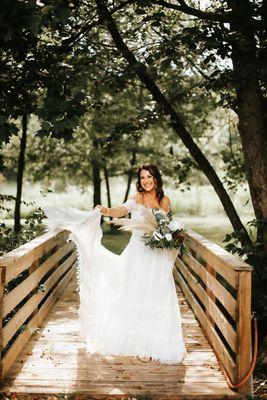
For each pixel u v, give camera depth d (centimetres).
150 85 784
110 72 858
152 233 479
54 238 678
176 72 1041
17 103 614
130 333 480
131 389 427
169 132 1556
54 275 700
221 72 643
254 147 652
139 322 482
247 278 414
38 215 717
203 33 606
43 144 1758
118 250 1382
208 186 2769
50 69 602
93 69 928
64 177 2061
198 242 602
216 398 418
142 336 479
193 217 2550
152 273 488
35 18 452
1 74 621
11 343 533
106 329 487
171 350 478
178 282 863
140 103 1102
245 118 654
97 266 511
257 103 651
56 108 520
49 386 430
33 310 553
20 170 1151
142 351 478
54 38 714
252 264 609
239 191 2547
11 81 612
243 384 422
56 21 462
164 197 505
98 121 1452
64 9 462
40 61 603
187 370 472
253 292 602
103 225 2044
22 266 482
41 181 2109
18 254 468
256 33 627
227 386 437
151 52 809
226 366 457
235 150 1127
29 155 1706
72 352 512
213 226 2038
